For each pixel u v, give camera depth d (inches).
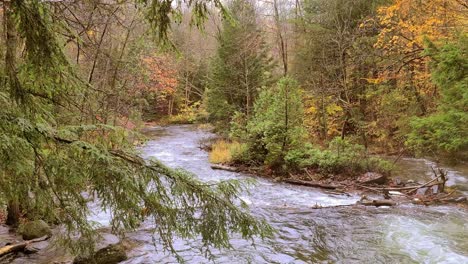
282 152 550.0
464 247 271.6
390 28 681.0
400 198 414.6
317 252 267.0
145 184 121.2
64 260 232.5
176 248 267.9
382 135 711.1
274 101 569.9
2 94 99.6
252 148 589.6
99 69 444.1
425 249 270.1
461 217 341.4
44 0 103.8
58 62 109.2
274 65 880.3
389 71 717.3
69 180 109.8
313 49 815.7
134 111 539.8
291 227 318.7
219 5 135.9
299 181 494.0
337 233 305.0
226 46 826.8
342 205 389.4
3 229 287.7
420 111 656.4
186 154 721.0
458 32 474.0
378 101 751.7
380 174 487.2
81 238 147.8
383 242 284.8
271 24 1046.4
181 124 1291.8
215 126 909.2
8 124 98.7
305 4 884.0
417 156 627.5
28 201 118.6
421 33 584.7
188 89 1363.2
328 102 784.9
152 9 137.3
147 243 274.4
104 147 119.3
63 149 110.3
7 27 108.3
